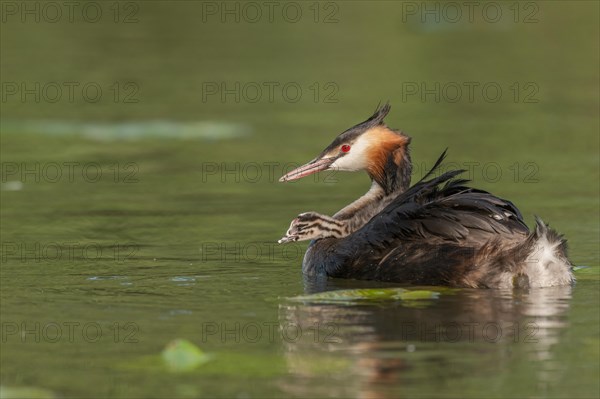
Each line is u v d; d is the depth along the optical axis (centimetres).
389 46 3497
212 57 3347
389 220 1359
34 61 3275
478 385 944
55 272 1396
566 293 1248
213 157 2264
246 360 1020
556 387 937
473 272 1279
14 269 1413
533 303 1205
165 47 3512
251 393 937
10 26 3853
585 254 1486
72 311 1198
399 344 1059
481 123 2547
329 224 1457
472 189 1352
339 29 3816
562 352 1028
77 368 1008
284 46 3516
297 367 1000
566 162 2166
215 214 1791
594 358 1011
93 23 3956
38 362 1025
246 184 2042
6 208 1834
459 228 1301
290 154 2262
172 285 1327
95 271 1403
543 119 2584
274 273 1409
